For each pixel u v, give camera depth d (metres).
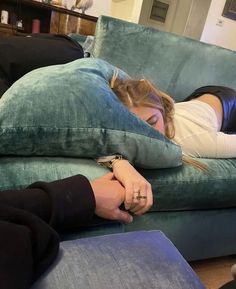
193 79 1.39
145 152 0.69
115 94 0.77
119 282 0.38
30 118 0.58
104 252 0.43
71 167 0.63
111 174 0.62
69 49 1.06
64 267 0.39
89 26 3.29
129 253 0.43
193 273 0.43
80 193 0.48
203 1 4.20
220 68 1.42
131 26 1.27
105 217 0.55
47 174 0.59
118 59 1.27
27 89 0.62
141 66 1.31
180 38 1.35
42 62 0.97
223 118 1.10
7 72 0.94
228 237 1.10
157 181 0.80
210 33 4.36
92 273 0.39
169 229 0.95
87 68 0.78
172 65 1.34
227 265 1.17
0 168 0.58
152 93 0.86
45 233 0.39
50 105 0.60
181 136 0.93
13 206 0.41
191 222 0.98
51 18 3.18
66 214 0.46
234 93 1.20
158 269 0.41
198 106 1.02
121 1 5.98
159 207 0.86
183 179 0.83
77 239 0.49
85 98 0.63
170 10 4.62
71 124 0.60
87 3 3.36
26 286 0.34
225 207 1.03
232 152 0.97
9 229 0.36
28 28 3.45
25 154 0.62
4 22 3.28
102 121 0.63
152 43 1.30
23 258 0.35
